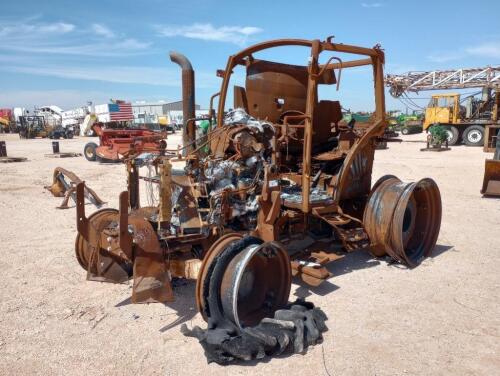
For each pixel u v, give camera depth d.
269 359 3.57
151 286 3.90
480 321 4.21
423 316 4.32
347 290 4.96
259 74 5.96
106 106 41.84
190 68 6.38
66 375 3.37
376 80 5.68
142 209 5.06
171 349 3.73
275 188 4.76
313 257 5.20
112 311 4.45
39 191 11.36
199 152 5.59
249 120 5.29
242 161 5.05
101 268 4.90
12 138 45.00
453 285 5.09
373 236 5.65
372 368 3.44
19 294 4.85
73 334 3.99
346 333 3.98
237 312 3.79
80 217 4.43
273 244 3.95
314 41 4.95
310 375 3.35
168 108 73.25
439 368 3.44
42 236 7.13
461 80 33.56
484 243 6.72
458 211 8.90
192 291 4.91
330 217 5.51
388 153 22.08
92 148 19.22
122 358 3.60
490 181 10.31
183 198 4.53
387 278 5.32
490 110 26.69
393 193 5.54
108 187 11.76
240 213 4.85
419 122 40.03
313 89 4.98
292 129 5.68
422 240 6.11
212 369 3.44
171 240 4.29
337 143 6.33
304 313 4.00
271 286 4.17
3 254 6.21
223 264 3.70
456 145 27.20
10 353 3.68
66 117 55.47
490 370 3.42
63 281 5.23
